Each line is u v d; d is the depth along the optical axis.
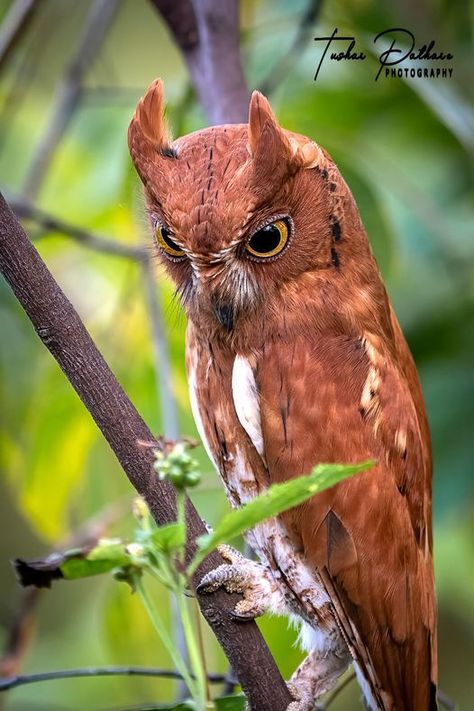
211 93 9.67
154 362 10.93
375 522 8.31
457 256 10.80
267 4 12.16
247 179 7.77
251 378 8.34
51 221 10.12
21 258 6.32
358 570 8.34
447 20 11.24
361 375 8.32
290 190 7.88
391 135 11.59
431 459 9.07
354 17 11.26
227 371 8.55
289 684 8.80
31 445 11.17
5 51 10.68
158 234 8.18
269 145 7.71
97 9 11.30
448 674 11.97
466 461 10.09
